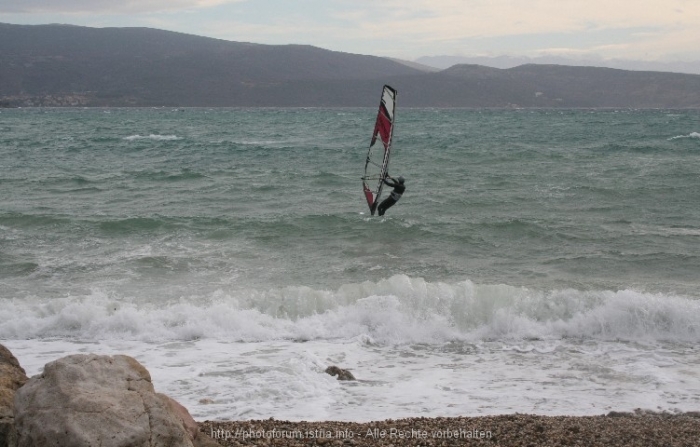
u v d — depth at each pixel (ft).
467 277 52.65
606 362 36.63
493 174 105.19
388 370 35.45
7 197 86.53
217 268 54.60
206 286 49.78
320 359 37.09
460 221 70.23
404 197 85.35
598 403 30.58
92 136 209.97
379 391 32.14
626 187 89.71
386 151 54.90
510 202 81.15
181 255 58.13
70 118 444.55
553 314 43.16
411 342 40.63
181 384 32.65
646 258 57.31
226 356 37.22
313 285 50.47
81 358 20.12
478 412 29.50
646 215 74.38
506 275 53.11
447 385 33.12
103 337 40.96
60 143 176.24
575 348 39.24
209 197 86.63
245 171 112.16
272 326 42.24
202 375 33.96
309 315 43.98
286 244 62.08
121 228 66.74
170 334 41.22
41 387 19.13
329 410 29.60
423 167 115.85
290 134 228.22
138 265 55.11
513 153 136.26
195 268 54.60
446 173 107.45
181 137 206.08
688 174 100.53
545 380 33.86
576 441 25.50
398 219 70.54
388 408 29.91
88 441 17.79
